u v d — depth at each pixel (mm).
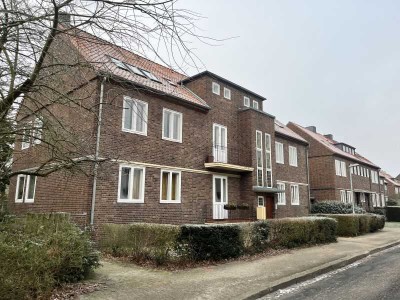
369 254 11414
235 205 16516
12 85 4461
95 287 6270
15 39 3930
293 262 9109
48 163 6340
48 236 6191
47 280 5426
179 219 14211
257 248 10344
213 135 17094
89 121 11078
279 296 6273
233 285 6621
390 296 6031
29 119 5020
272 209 19891
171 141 14414
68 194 11820
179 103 15117
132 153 12617
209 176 16281
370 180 39781
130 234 9148
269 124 20312
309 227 12719
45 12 3752
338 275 8109
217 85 18047
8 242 5402
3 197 11250
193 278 7141
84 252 6742
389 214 31828
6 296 4684
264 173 19078
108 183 11633
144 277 7141
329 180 29406
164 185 13945
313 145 30703
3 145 5777
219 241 9039
